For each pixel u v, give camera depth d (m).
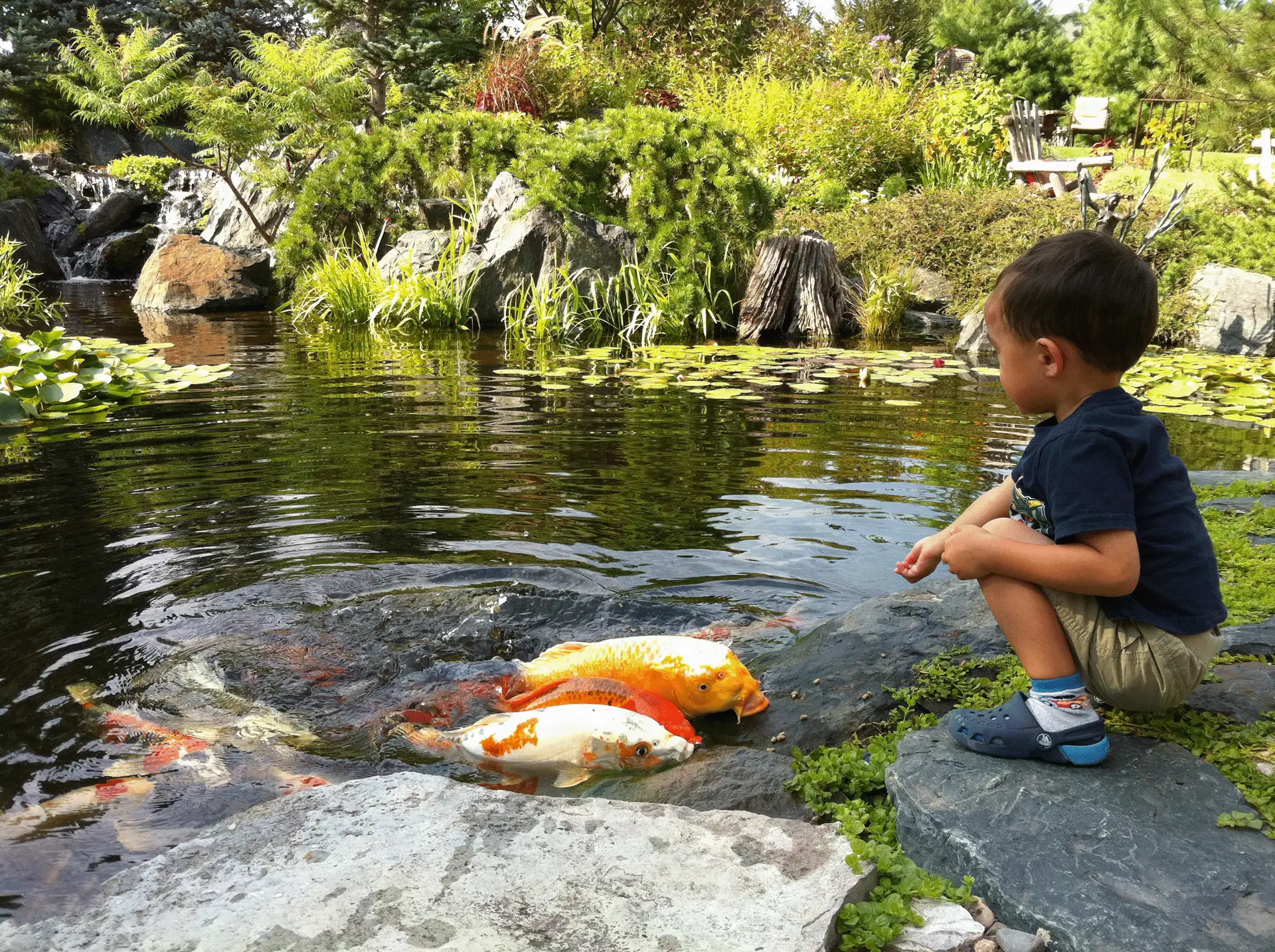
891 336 10.32
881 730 2.29
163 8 23.55
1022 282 1.84
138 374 7.12
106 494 4.19
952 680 2.39
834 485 4.35
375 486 4.30
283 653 2.74
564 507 4.01
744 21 19.34
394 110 17.47
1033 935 1.51
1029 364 1.88
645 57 17.47
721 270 10.81
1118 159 15.30
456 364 8.08
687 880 1.62
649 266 10.55
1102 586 1.75
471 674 2.63
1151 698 1.84
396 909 1.54
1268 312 9.11
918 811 1.78
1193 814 1.73
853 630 2.72
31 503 4.07
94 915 1.55
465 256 10.90
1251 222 10.41
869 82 16.78
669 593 3.17
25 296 13.28
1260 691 2.18
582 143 11.41
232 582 3.21
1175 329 9.42
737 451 4.98
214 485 4.32
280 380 7.19
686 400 6.43
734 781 2.09
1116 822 1.71
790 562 3.43
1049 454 1.81
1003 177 14.36
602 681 2.40
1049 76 21.27
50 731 2.34
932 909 1.60
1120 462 1.76
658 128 10.91
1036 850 1.65
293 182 14.04
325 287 11.37
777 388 6.95
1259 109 9.56
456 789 1.90
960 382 7.30
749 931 1.50
